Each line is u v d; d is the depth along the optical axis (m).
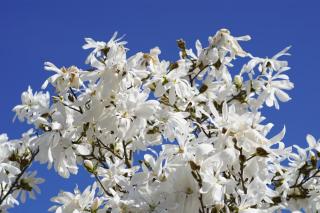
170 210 1.44
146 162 1.57
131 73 1.74
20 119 2.00
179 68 1.84
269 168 1.68
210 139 1.49
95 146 1.87
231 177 1.54
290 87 1.94
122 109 1.71
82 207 1.67
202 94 1.97
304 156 1.90
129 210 1.53
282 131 1.52
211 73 2.01
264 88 1.94
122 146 1.96
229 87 1.98
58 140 1.73
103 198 1.67
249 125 1.50
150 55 1.86
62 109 1.76
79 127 1.77
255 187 1.50
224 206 1.45
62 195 1.67
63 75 1.77
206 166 1.43
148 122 1.88
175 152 1.50
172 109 1.92
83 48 1.81
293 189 1.90
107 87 1.72
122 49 1.75
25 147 1.92
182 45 2.02
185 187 1.44
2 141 1.88
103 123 1.72
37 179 1.97
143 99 1.72
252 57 1.98
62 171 1.75
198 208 1.43
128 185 1.61
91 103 1.72
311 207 1.89
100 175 1.84
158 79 1.81
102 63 1.74
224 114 1.51
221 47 1.96
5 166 1.80
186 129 1.72
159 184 1.49
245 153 1.51
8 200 1.98
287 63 1.98
